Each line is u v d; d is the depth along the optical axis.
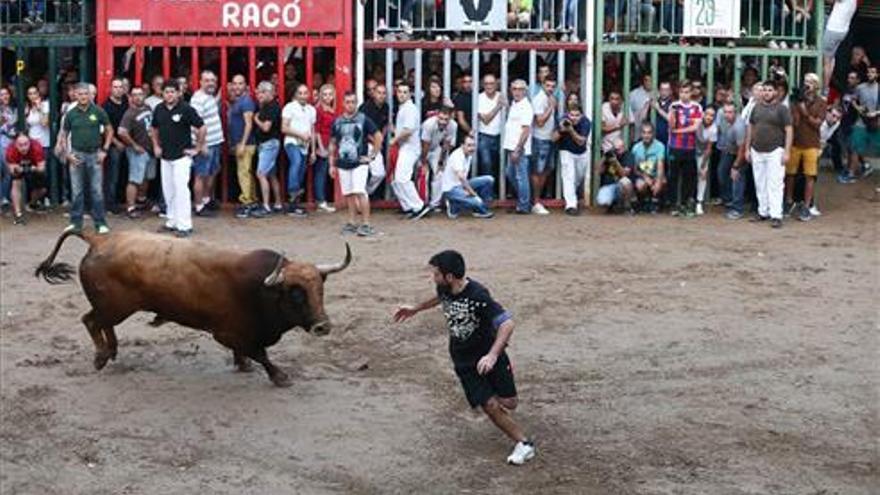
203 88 19.62
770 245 18.02
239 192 20.62
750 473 9.94
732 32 21.17
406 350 13.15
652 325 13.90
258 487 9.70
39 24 20.33
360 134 18.34
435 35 20.62
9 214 19.92
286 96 20.47
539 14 20.81
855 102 22.62
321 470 10.04
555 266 16.52
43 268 12.65
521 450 10.15
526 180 20.30
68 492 9.59
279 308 11.45
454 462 10.21
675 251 17.53
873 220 19.98
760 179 19.69
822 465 10.11
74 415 11.21
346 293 15.14
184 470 10.03
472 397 10.09
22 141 19.23
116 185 19.98
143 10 20.23
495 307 9.97
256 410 11.34
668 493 9.55
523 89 20.09
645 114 20.80
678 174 20.44
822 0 21.62
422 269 16.31
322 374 12.40
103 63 20.33
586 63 20.78
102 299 12.03
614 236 18.56
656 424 11.01
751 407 11.41
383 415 11.26
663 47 20.86
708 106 20.64
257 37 20.38
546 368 12.48
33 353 13.00
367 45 20.42
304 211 20.06
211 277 11.59
